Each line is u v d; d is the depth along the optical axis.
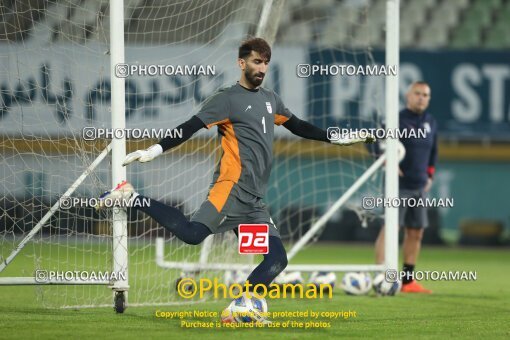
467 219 77.44
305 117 65.81
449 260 56.38
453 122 74.94
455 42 87.62
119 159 24.27
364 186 70.25
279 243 21.80
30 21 30.12
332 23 83.94
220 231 21.64
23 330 20.94
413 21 88.31
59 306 26.92
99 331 20.86
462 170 78.69
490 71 75.25
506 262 55.25
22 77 29.06
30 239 26.09
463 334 21.44
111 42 24.50
